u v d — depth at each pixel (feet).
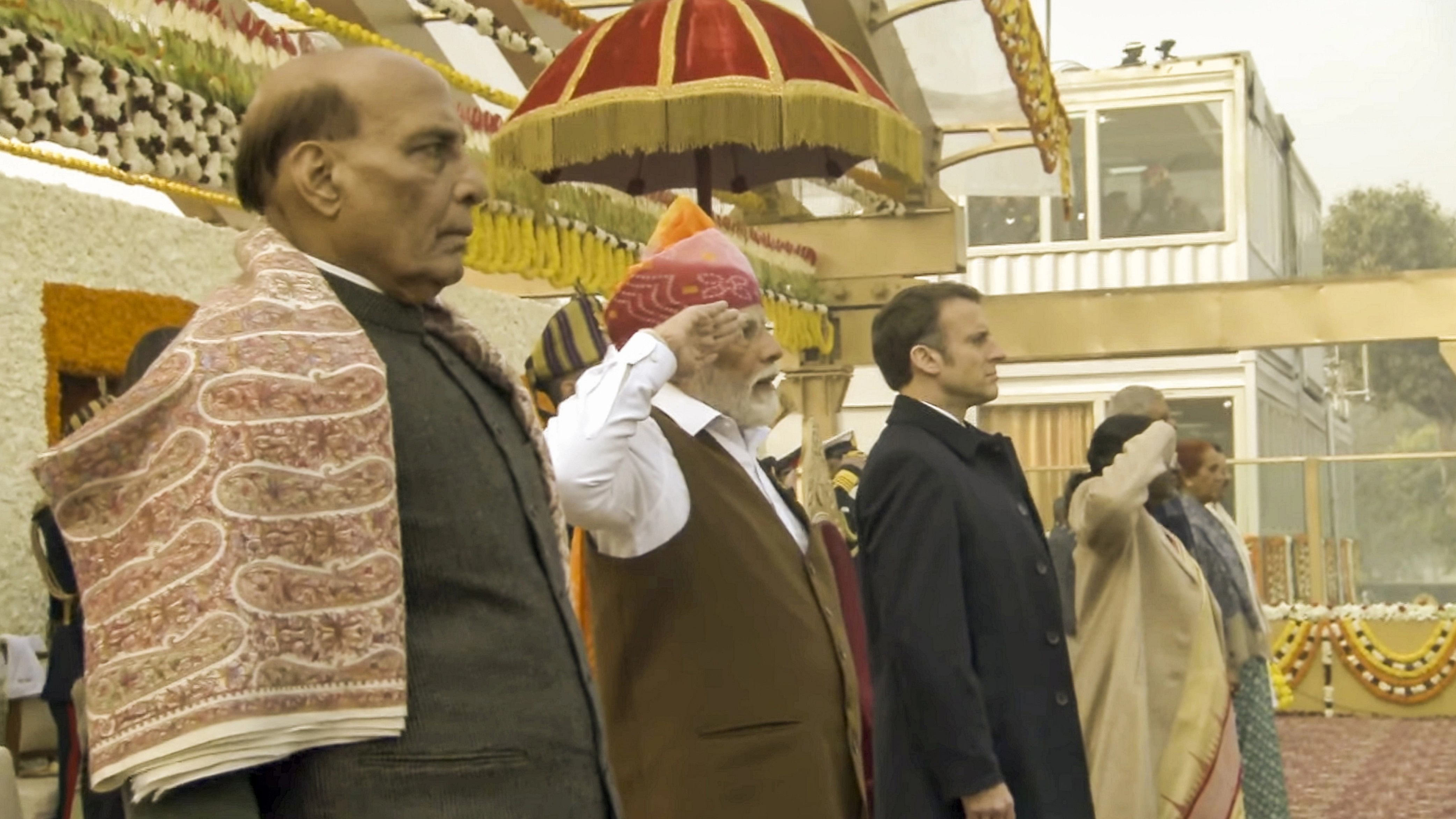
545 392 12.01
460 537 6.23
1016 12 25.61
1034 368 53.47
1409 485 44.16
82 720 10.24
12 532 14.66
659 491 10.14
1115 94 51.90
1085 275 51.83
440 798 5.95
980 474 12.14
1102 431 17.44
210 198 18.37
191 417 5.70
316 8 18.42
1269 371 56.08
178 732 5.40
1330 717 42.16
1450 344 31.50
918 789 11.35
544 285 26.53
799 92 14.48
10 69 13.92
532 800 6.16
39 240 15.02
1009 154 29.78
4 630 14.53
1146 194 51.78
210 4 16.06
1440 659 41.75
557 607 6.57
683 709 10.16
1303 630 42.78
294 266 6.16
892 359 12.66
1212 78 51.21
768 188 28.40
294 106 6.45
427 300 6.71
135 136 15.16
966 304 12.57
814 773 10.20
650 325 11.19
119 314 15.71
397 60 6.57
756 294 11.22
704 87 14.40
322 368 5.88
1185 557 16.90
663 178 17.38
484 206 20.61
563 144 14.78
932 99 28.45
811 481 15.48
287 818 5.82
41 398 14.93
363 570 5.78
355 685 5.70
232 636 5.48
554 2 20.86
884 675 11.62
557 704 6.36
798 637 10.43
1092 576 16.07
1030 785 11.61
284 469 5.68
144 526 5.67
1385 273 31.78
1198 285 32.42
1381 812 26.71
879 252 30.22
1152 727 16.24
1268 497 43.29
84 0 14.65
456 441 6.36
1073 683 12.10
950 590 11.49
